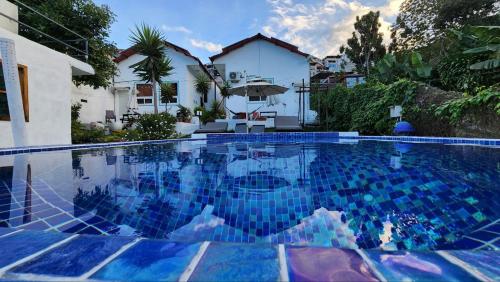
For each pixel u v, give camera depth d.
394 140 7.30
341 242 1.70
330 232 1.81
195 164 3.99
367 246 1.63
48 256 0.84
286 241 1.72
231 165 3.88
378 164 3.64
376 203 2.20
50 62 6.57
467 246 1.51
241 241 1.74
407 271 0.75
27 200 2.07
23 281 0.72
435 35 19.50
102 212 1.94
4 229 1.05
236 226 1.90
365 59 33.16
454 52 9.59
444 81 9.23
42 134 6.31
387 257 0.82
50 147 5.15
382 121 8.90
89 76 10.72
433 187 2.46
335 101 12.45
